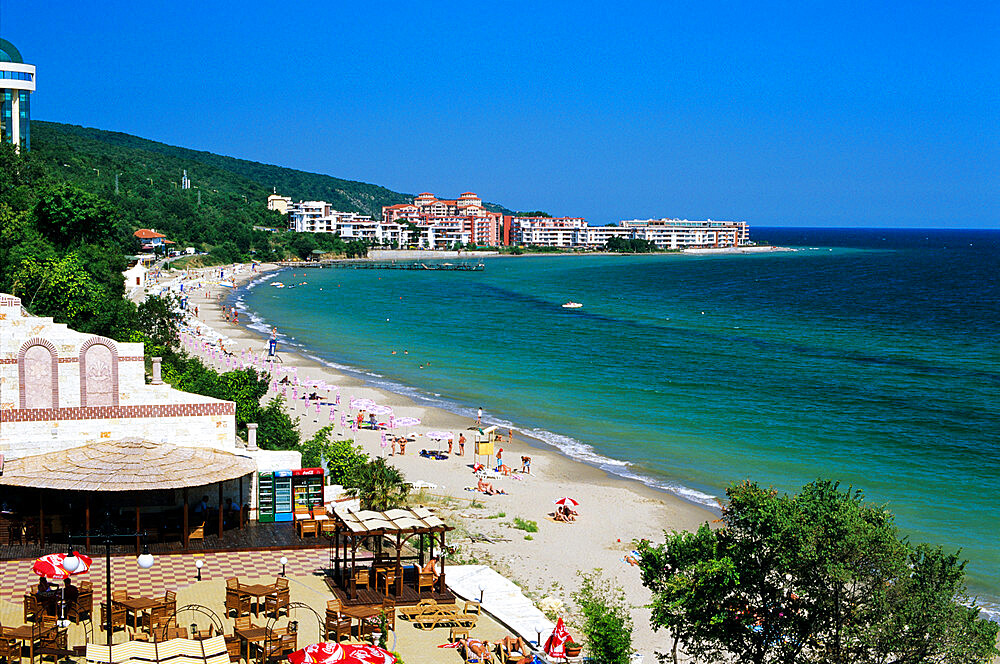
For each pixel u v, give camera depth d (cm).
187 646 2608
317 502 4378
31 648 2777
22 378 4047
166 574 3606
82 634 3003
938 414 8762
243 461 4072
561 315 18175
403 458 6869
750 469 6800
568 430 7975
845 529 2856
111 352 4169
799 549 2884
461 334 14725
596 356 12412
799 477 6594
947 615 2786
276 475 4288
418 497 5725
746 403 9206
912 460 7075
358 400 8238
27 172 15038
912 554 2928
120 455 3838
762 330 15838
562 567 4647
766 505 3016
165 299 10075
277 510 4303
